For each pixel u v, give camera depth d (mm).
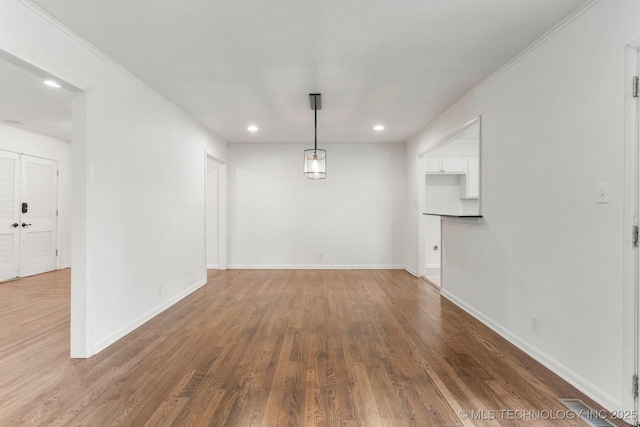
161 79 3250
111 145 2842
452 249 4125
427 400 1969
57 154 6258
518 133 2730
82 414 1829
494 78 3098
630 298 1756
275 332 3084
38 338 2932
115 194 2898
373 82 3305
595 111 1968
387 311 3734
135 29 2340
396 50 2646
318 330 3133
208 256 6445
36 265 5840
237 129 5273
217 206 6359
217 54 2723
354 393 2047
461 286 3865
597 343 1957
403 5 2059
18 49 1964
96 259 2648
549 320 2365
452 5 2059
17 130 5469
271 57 2771
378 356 2568
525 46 2584
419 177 5543
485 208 3289
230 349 2701
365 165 6363
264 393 2045
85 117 2547
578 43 2094
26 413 1837
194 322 3369
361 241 6375
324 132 5492
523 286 2670
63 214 6391
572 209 2152
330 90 3531
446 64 2902
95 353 2619
